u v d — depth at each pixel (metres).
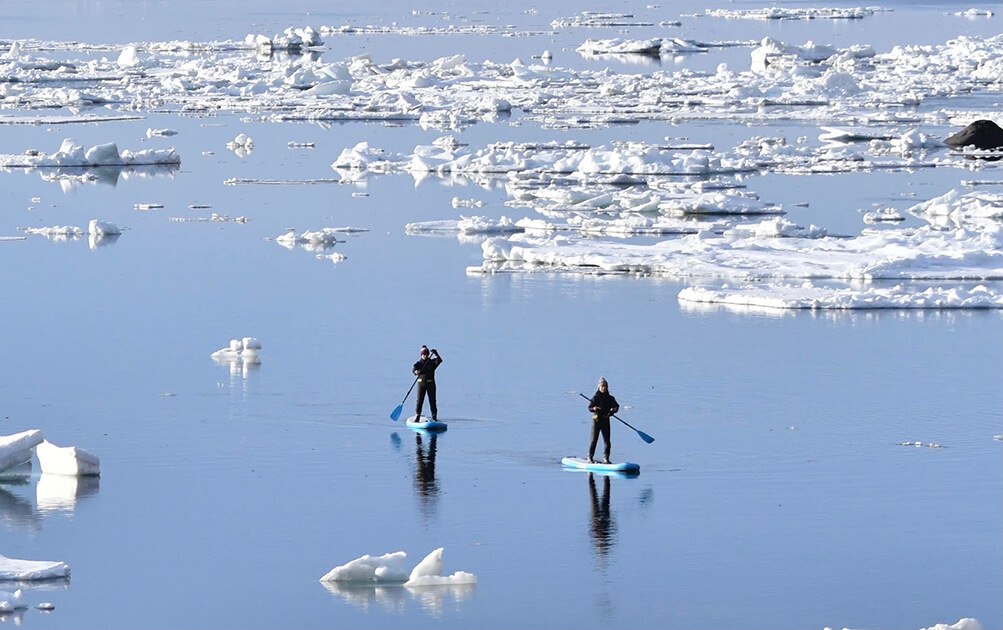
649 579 81.94
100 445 105.75
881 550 86.25
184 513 92.00
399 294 160.25
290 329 142.62
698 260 176.88
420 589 80.75
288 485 97.56
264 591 80.19
